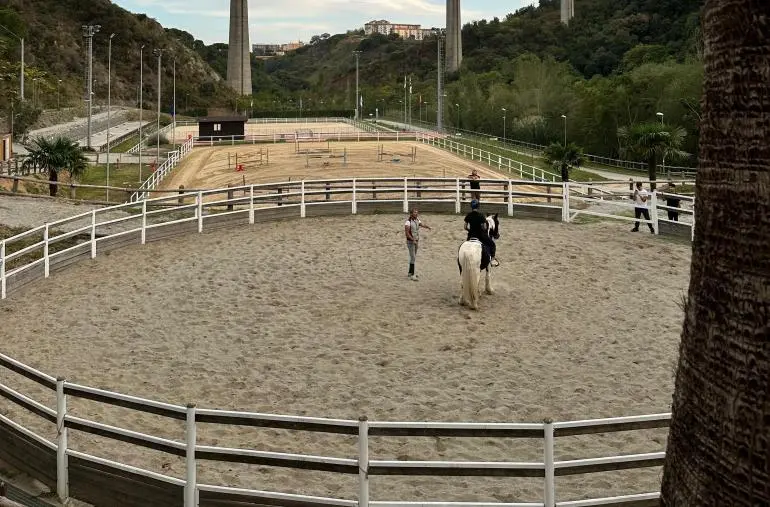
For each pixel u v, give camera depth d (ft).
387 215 88.28
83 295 60.59
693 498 14.70
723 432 14.23
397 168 201.46
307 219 86.17
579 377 44.06
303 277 64.18
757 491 13.73
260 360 47.06
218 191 82.12
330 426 24.97
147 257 71.00
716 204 14.56
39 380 29.58
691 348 15.11
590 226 83.46
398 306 57.06
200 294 60.13
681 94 292.20
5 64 415.64
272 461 25.57
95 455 33.12
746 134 14.02
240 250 72.54
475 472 24.63
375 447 35.29
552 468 24.67
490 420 38.09
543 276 64.80
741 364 14.01
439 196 115.24
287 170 197.16
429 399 40.98
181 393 42.04
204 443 35.32
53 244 79.20
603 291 61.05
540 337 51.01
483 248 57.93
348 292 60.29
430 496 30.01
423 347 49.16
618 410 39.24
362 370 45.39
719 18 14.39
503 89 420.36
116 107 541.34
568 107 365.61
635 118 316.19
